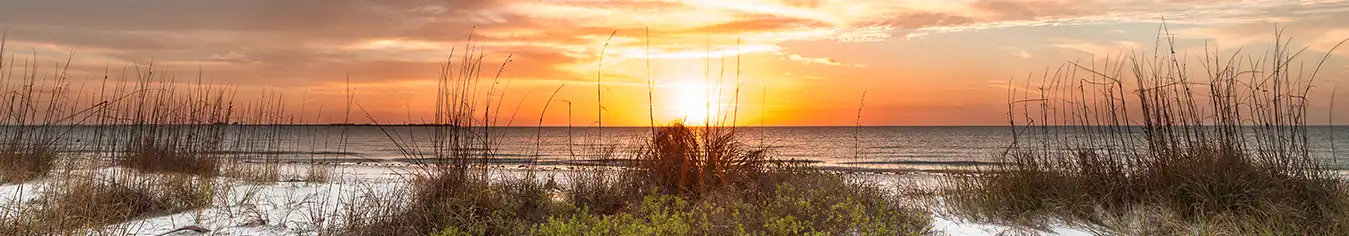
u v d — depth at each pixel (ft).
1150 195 16.93
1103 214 16.70
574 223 13.93
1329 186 15.83
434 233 13.30
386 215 14.07
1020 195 17.53
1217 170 16.42
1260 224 14.65
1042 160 19.07
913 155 80.94
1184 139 17.57
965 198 18.25
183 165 22.59
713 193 17.69
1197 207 15.88
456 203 14.87
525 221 15.12
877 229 13.76
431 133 16.49
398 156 77.30
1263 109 17.16
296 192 20.61
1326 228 14.51
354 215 14.28
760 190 18.45
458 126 16.53
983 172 19.56
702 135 19.95
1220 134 17.22
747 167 19.77
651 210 16.10
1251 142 17.10
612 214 17.29
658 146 19.88
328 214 15.74
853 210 14.37
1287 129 16.81
